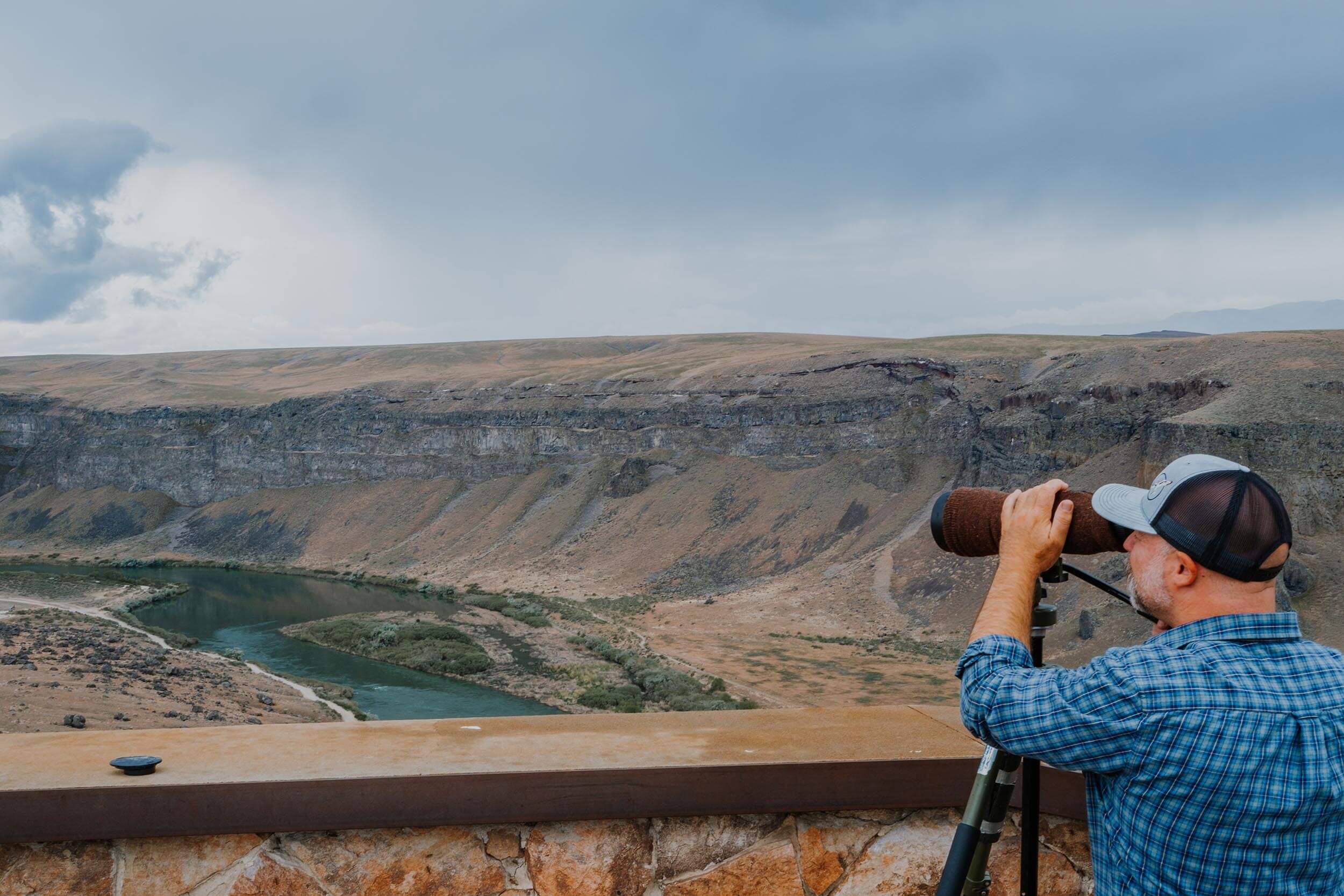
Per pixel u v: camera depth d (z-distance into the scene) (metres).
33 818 2.42
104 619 74.50
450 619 80.25
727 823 2.73
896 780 2.68
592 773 2.57
